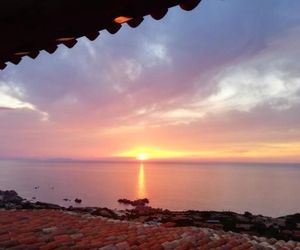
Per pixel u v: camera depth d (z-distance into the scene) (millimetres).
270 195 150875
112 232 7812
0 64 3773
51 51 3117
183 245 6953
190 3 2227
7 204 13469
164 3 2275
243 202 119438
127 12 2340
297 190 183000
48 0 2311
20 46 3002
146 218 11820
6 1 2326
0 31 2635
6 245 6195
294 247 7980
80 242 6734
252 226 11102
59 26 2521
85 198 110438
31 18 2459
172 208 91938
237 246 7359
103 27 2568
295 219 12523
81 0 2275
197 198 125125
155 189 159750
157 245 6773
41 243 6461
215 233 8383
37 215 9586
